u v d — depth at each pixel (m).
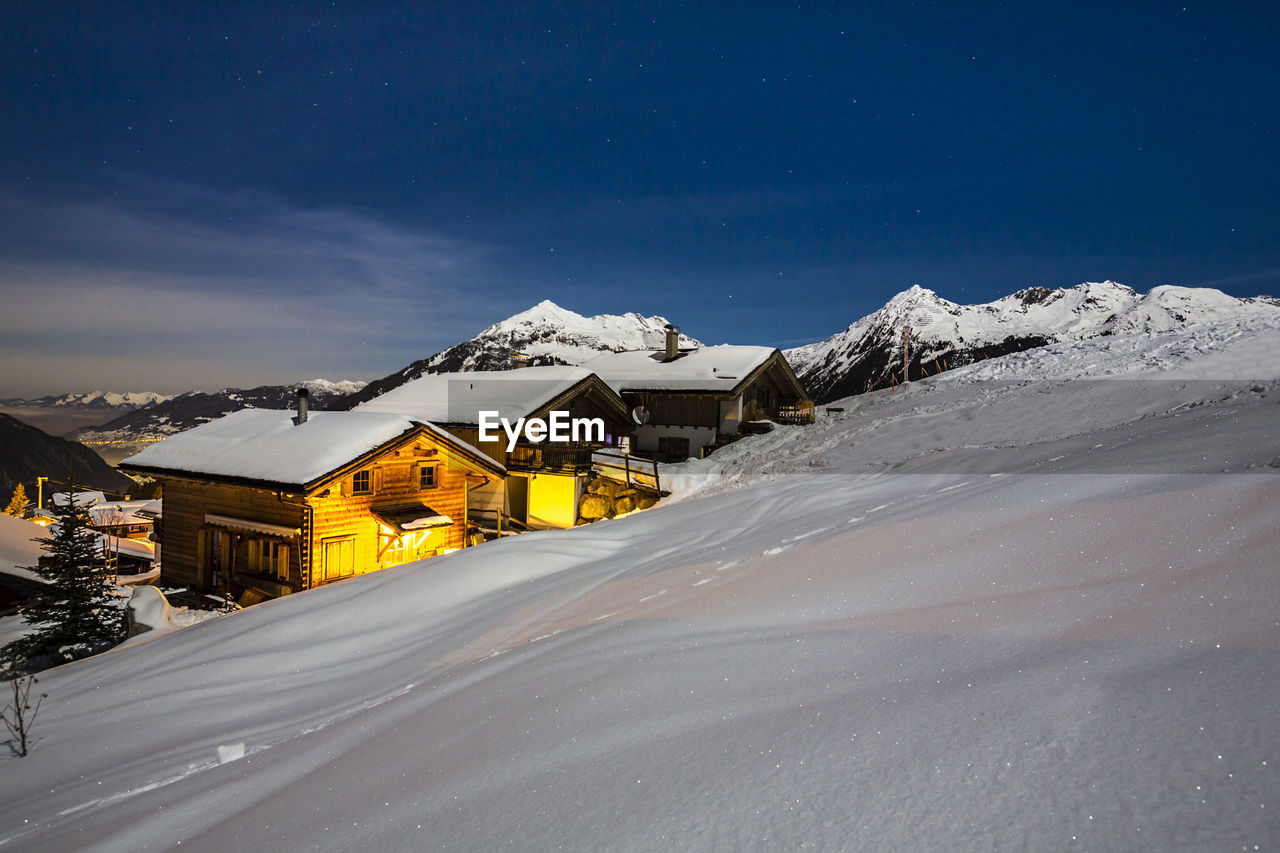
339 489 18.45
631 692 3.46
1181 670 2.16
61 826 4.25
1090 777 1.70
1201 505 4.13
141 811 4.09
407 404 32.59
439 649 7.14
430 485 21.02
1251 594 2.66
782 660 3.39
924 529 5.66
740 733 2.56
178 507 20.91
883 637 3.37
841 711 2.52
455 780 2.91
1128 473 5.81
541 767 2.77
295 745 4.77
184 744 5.90
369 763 3.63
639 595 6.80
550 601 7.85
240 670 7.97
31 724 7.12
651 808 2.12
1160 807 1.50
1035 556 4.18
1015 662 2.61
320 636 8.69
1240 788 1.50
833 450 21.61
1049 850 1.47
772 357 35.59
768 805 1.95
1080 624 2.89
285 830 2.97
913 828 1.68
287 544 18.23
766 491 13.44
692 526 11.48
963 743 2.02
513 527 27.64
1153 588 3.10
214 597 18.94
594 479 27.56
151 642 10.19
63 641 14.84
